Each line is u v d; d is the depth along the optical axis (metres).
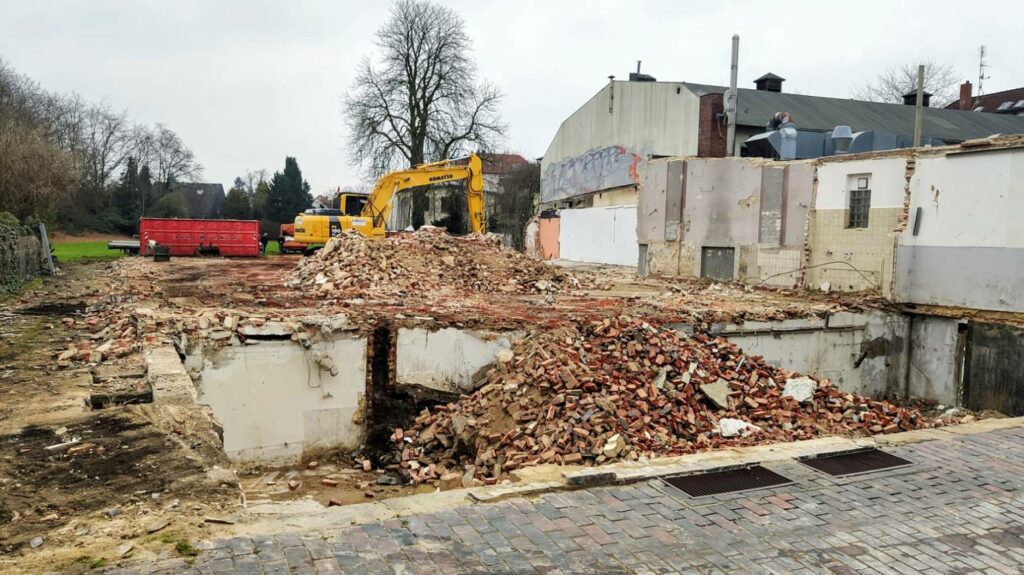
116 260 27.33
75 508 4.50
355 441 10.83
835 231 16.41
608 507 5.49
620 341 11.03
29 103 53.66
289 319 10.48
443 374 11.25
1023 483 6.34
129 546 4.05
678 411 9.42
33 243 18.34
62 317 11.95
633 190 32.09
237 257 31.25
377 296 14.56
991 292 13.37
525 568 4.35
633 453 7.70
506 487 5.79
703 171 19.59
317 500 8.47
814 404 10.18
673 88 29.89
